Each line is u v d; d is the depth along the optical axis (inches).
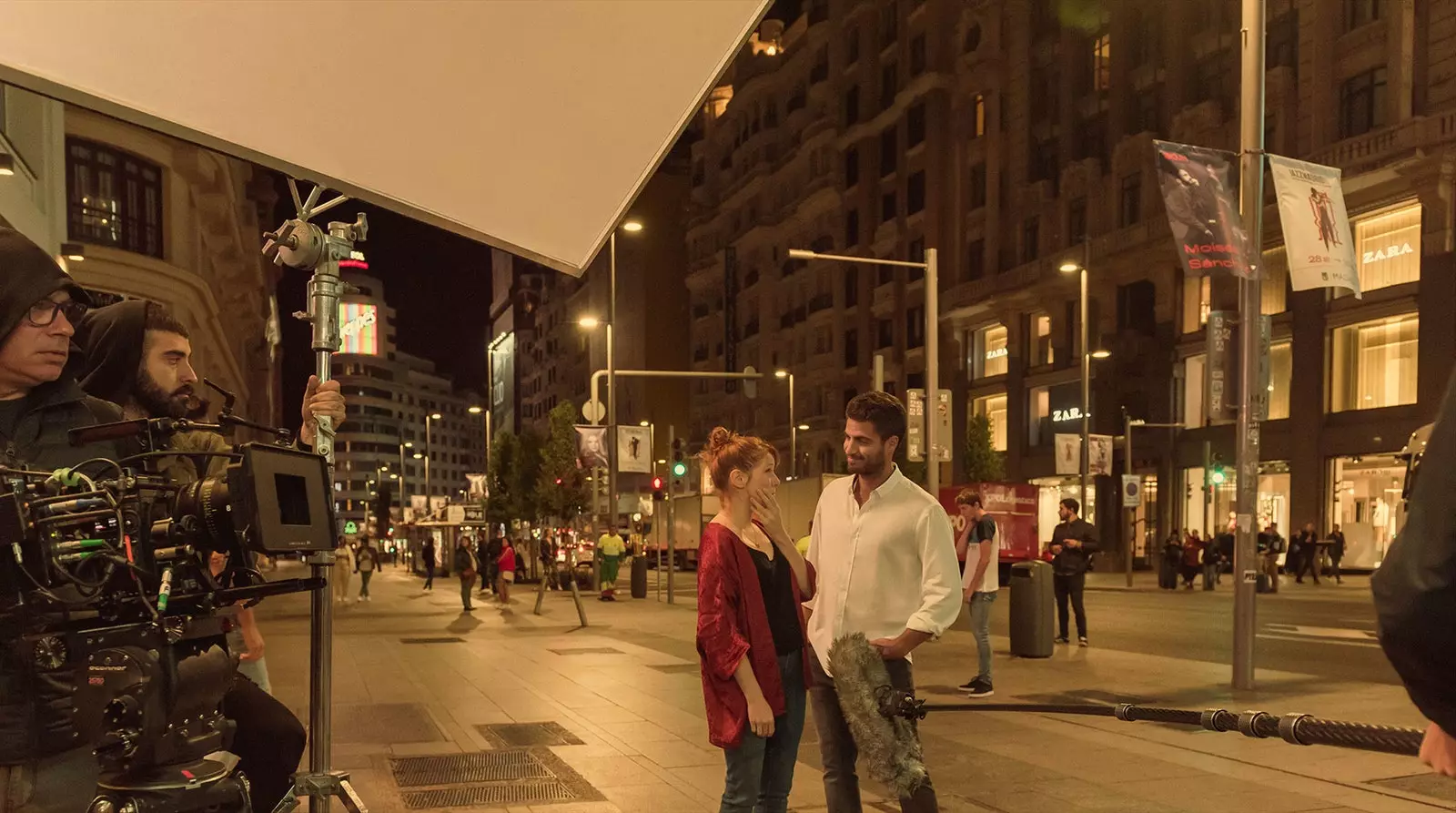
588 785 241.9
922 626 151.3
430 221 110.7
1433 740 59.3
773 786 154.8
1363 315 1342.3
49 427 104.9
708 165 3373.5
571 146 106.0
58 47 84.7
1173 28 1611.7
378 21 91.1
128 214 967.6
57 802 92.5
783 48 2866.6
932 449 820.0
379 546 3917.3
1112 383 1721.2
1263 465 1498.5
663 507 2289.6
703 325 3366.1
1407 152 1243.8
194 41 88.1
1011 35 1963.6
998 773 250.4
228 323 1812.3
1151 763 260.2
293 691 387.9
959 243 2096.5
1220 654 515.8
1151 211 1648.6
